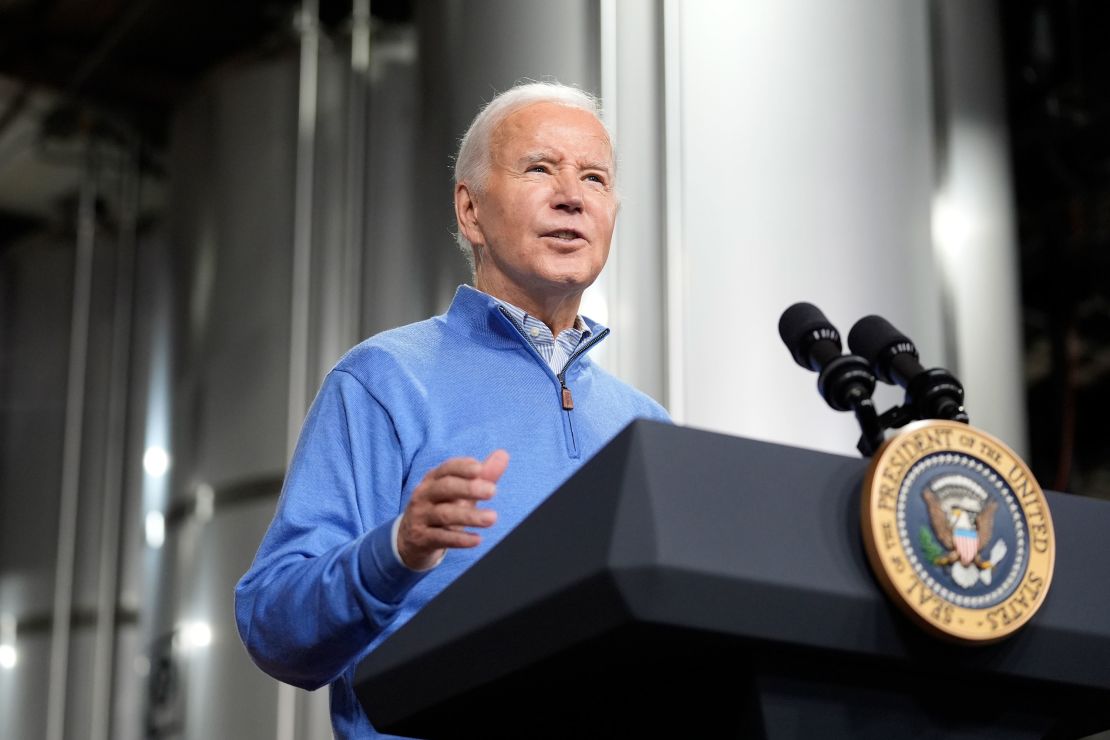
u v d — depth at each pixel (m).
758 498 2.29
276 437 12.44
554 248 4.30
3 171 19.14
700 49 8.61
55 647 18.48
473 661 2.44
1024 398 9.29
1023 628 2.42
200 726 12.35
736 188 8.43
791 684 2.32
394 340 4.14
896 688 2.43
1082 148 11.69
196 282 13.55
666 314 8.19
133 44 16.64
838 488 2.37
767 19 8.77
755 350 8.21
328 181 12.46
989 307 9.27
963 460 2.41
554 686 2.46
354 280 11.77
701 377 8.12
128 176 18.41
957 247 9.29
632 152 8.47
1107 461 11.77
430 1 10.66
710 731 2.41
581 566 2.21
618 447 2.27
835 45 8.93
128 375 19.00
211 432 12.94
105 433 19.05
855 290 8.55
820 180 8.62
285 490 3.84
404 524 2.92
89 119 17.88
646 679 2.41
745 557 2.22
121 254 19.00
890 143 8.96
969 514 2.38
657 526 2.17
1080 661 2.47
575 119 4.46
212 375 13.04
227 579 12.48
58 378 19.59
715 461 2.28
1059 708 2.60
